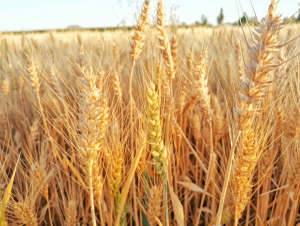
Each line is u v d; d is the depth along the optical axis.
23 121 5.04
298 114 2.58
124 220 2.63
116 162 2.40
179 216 2.50
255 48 1.34
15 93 5.68
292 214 2.50
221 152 4.32
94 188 2.07
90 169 1.82
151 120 1.97
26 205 2.39
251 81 1.39
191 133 4.82
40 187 2.70
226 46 6.48
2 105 4.77
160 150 2.04
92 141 1.75
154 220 2.55
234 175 2.02
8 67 5.85
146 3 2.69
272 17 1.26
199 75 2.62
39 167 2.77
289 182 2.54
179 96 3.48
